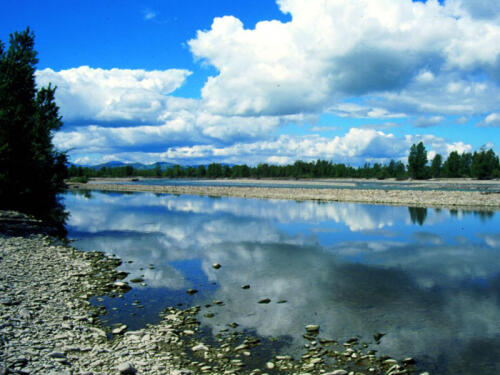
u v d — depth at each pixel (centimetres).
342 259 2059
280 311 1296
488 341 1073
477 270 1831
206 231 2988
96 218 3803
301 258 2084
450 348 1030
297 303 1377
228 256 2131
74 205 5266
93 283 1575
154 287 1555
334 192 6612
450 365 938
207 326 1163
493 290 1527
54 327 1062
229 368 905
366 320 1223
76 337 1020
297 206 4991
